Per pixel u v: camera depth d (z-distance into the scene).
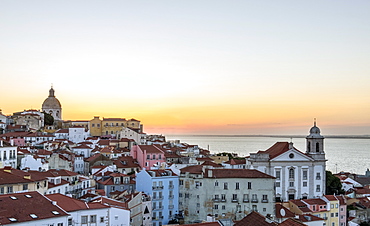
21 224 83.19
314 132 193.25
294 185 185.12
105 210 103.06
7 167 123.12
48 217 88.25
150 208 143.62
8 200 89.62
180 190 155.38
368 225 161.25
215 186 148.88
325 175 193.50
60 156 191.00
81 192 145.75
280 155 184.75
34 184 113.69
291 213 146.00
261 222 90.88
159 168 173.88
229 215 147.12
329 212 156.75
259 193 150.12
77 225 97.88
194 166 161.25
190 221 150.38
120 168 190.88
